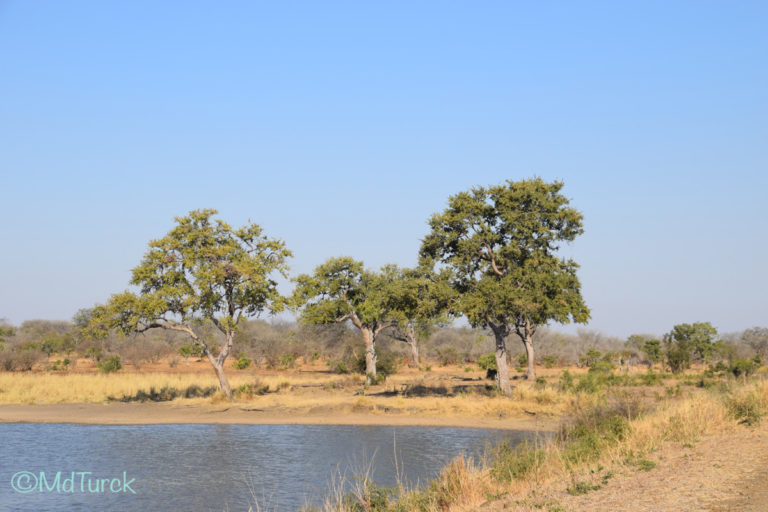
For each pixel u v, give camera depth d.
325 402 37.72
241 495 18.44
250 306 41.66
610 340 101.62
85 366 73.06
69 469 22.34
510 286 37.09
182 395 44.06
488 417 33.88
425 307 37.66
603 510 9.80
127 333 39.44
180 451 25.64
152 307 37.84
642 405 21.06
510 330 40.22
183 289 39.31
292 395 43.75
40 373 63.50
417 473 20.45
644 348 70.50
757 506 9.09
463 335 97.19
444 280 38.62
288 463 23.02
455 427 31.30
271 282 41.91
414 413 35.47
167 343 86.50
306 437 28.92
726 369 50.91
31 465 23.09
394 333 75.19
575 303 37.69
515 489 12.95
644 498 10.24
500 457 15.70
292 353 78.75
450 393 42.75
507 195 38.41
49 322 125.00
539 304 36.41
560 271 38.78
